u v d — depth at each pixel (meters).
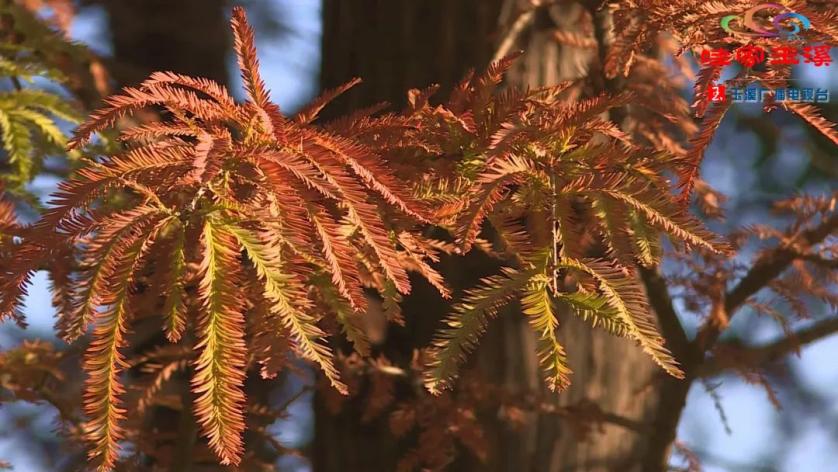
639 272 1.53
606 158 1.28
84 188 1.19
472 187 1.27
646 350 1.20
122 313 1.18
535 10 1.61
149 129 1.26
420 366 1.58
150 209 1.19
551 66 1.66
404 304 1.63
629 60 1.38
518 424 1.62
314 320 1.19
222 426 1.17
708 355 1.60
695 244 1.22
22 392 1.52
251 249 1.19
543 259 1.23
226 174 1.21
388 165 1.33
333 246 1.20
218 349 1.17
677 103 1.54
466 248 1.22
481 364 1.63
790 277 1.59
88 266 1.18
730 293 1.57
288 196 1.20
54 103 1.56
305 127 1.32
